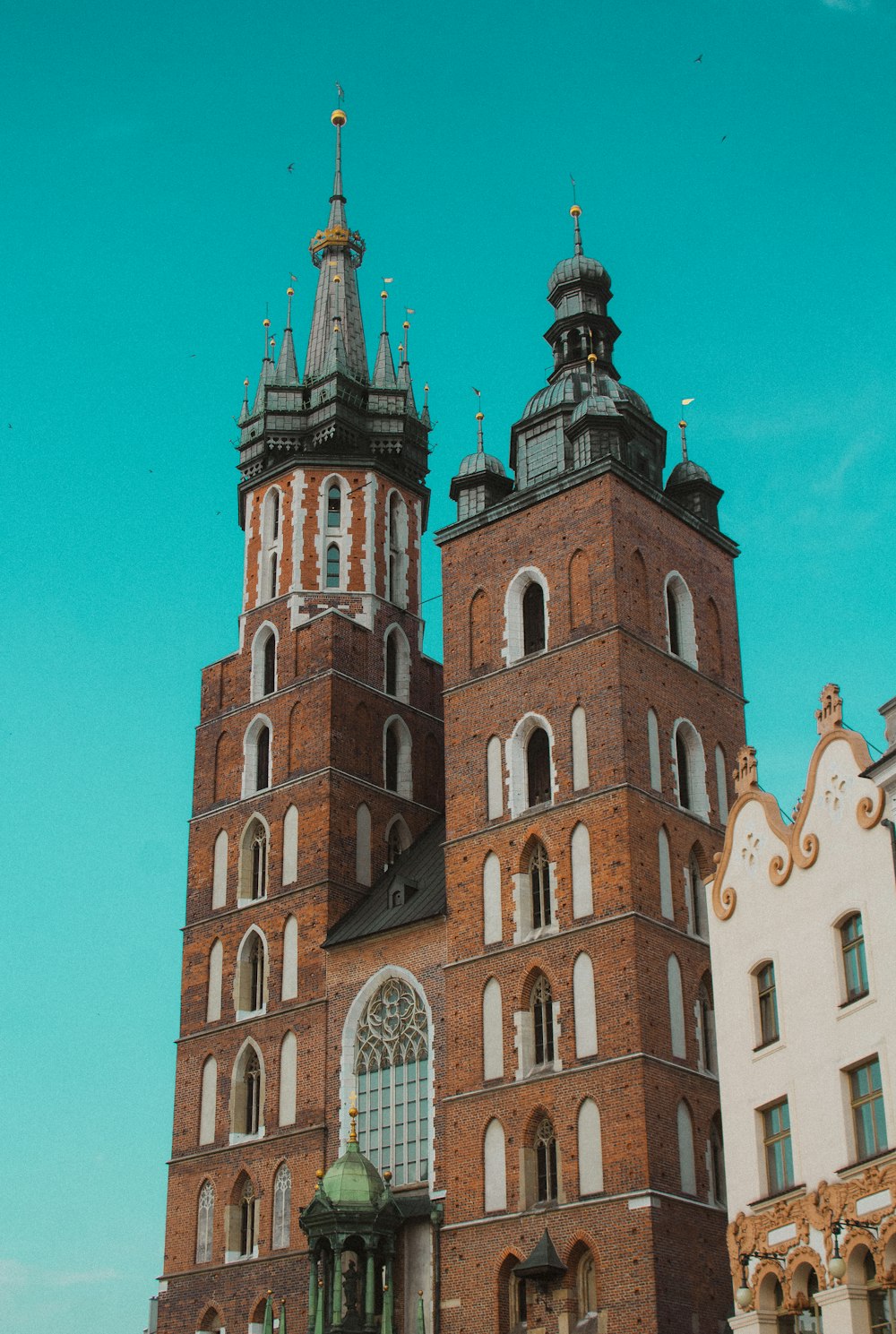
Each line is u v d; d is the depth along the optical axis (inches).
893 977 1729.8
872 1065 1765.5
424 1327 2465.6
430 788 3316.9
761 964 1982.0
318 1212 2554.1
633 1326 2304.4
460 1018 2682.1
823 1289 1765.5
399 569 3481.8
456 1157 2596.0
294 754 3181.6
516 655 2861.7
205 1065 3070.9
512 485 3095.5
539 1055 2581.2
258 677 3324.3
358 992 2871.6
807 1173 1828.2
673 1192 2394.2
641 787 2652.6
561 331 3275.1
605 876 2591.0
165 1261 2967.5
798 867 1927.9
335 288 3772.1
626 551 2815.0
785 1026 1908.2
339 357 3582.7
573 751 2714.1
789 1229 1843.0
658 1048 2477.9
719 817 2817.4
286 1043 2952.8
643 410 3174.2
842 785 1862.7
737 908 2041.1
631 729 2682.1
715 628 2997.0
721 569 3068.4
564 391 3107.8
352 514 3440.0
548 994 2605.8
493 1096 2588.6
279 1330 2667.3
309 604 3336.6
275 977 3021.7
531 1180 2506.2
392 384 3646.7
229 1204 2915.8
